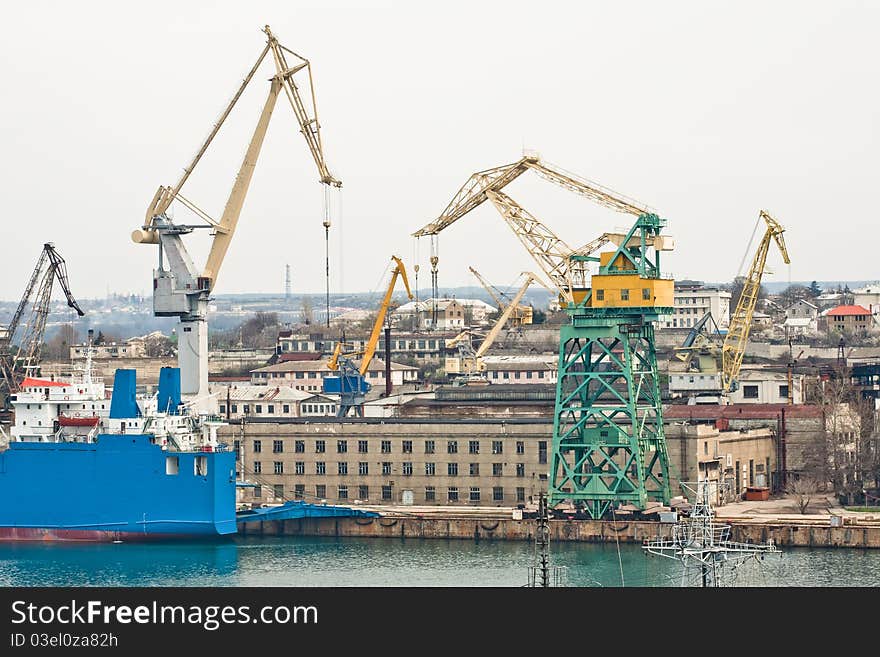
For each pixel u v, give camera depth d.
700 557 189.62
